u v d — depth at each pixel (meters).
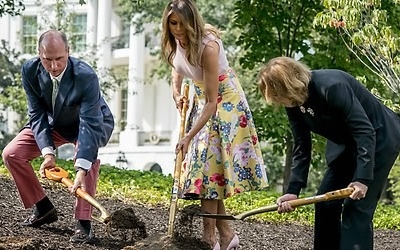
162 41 5.35
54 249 5.53
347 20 10.51
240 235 8.09
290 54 13.95
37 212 6.18
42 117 5.79
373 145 4.89
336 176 5.39
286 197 5.31
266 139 13.71
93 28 28.75
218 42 5.30
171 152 28.77
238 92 5.50
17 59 24.33
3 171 9.51
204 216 5.17
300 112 5.18
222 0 19.86
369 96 5.17
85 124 5.56
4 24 30.00
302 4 13.65
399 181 19.02
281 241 8.12
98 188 9.48
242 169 5.47
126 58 29.69
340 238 5.29
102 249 5.67
